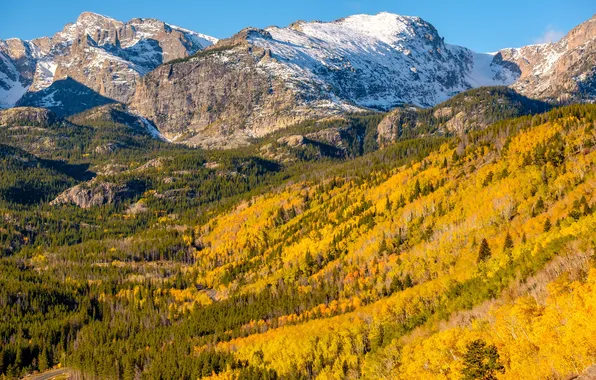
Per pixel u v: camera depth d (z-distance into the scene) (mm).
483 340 136375
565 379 110500
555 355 115875
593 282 136375
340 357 189125
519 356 125375
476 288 180125
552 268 159875
